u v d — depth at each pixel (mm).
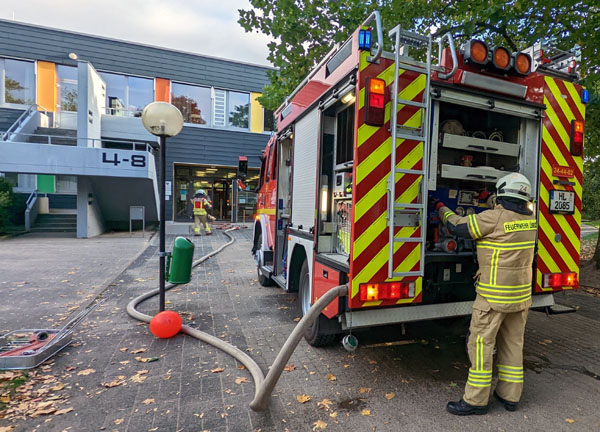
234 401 2809
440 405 2766
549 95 3277
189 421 2559
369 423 2541
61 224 14891
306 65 7328
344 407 2734
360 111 2684
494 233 2551
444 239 3186
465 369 3355
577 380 3191
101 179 13273
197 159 17891
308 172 4051
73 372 3266
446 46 3020
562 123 3340
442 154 3588
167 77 17234
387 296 2768
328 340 3715
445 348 3809
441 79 2883
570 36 5867
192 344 3889
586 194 14414
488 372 2592
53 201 16672
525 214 2584
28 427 2490
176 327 4070
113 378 3154
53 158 11664
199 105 17984
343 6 6504
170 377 3178
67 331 3945
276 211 5453
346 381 3119
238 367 3365
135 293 5891
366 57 2689
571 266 3377
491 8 5266
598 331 4395
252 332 4270
